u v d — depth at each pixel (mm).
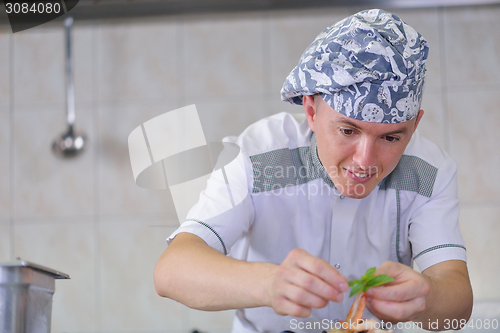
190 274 617
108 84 1766
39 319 580
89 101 1763
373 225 816
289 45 1735
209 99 1744
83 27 1778
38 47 1793
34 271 564
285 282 523
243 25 1750
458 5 1654
